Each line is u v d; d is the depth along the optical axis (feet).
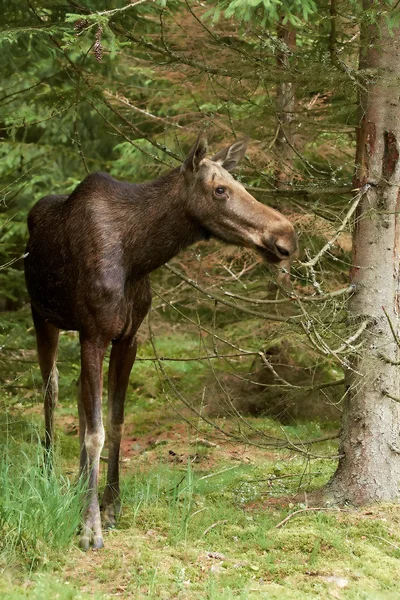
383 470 34.27
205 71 36.68
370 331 34.27
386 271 34.45
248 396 55.47
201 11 47.19
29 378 48.75
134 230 31.81
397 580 27.68
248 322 55.11
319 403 54.03
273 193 36.96
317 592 26.53
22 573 27.22
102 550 29.40
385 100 34.09
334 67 33.17
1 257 58.85
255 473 40.50
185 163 31.17
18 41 42.39
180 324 58.80
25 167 53.36
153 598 25.79
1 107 47.42
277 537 30.32
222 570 27.86
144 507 33.71
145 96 67.05
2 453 34.68
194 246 55.88
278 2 30.58
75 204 32.65
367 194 34.47
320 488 36.09
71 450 46.42
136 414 56.08
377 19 33.12
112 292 31.22
